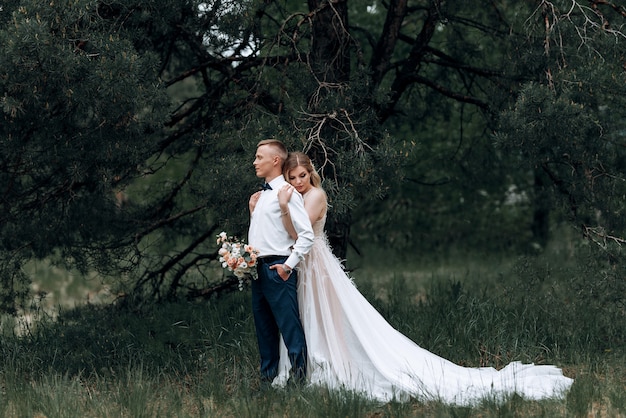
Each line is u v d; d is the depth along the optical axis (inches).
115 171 243.0
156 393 198.8
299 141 224.1
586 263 245.9
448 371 197.6
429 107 324.2
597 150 238.7
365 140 241.0
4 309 259.6
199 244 318.0
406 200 537.6
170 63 292.2
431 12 285.9
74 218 260.5
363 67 251.6
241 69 268.1
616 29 235.9
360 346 193.0
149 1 227.3
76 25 199.8
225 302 275.9
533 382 193.9
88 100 198.4
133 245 281.1
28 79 190.5
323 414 172.1
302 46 273.4
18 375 212.5
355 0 356.8
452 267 472.7
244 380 195.3
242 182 219.8
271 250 188.9
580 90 218.8
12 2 208.2
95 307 286.4
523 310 259.6
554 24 229.9
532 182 509.4
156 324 253.4
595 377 199.5
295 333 191.6
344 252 282.4
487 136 328.8
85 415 183.5
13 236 255.9
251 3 238.4
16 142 220.5
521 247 528.1
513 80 261.0
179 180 311.0
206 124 275.0
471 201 531.5
